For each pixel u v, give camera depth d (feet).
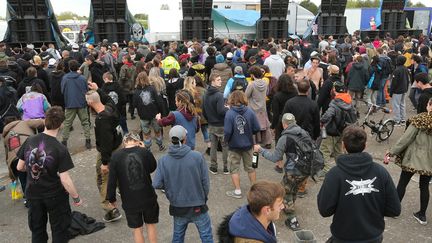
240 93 18.45
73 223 16.66
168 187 13.24
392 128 28.12
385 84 35.45
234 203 19.31
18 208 19.20
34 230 14.03
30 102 22.86
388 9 79.97
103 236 16.51
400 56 30.60
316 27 77.15
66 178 13.64
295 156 16.05
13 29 58.34
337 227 10.76
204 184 13.43
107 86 25.85
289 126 16.37
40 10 58.85
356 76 31.78
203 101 22.34
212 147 22.56
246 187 21.13
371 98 35.09
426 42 61.93
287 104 19.85
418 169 15.83
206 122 25.07
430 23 89.76
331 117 20.33
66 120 26.61
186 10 67.77
